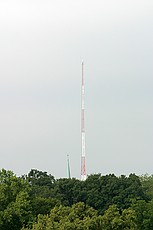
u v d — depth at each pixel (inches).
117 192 5949.8
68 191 6112.2
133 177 6250.0
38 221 3629.4
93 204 5935.0
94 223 3636.8
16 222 3912.4
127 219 3838.6
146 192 6496.1
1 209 3998.5
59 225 3513.8
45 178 6589.6
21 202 3961.6
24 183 4237.2
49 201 4520.2
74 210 3811.5
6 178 4195.4
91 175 6333.7
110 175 6314.0
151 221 4517.7
